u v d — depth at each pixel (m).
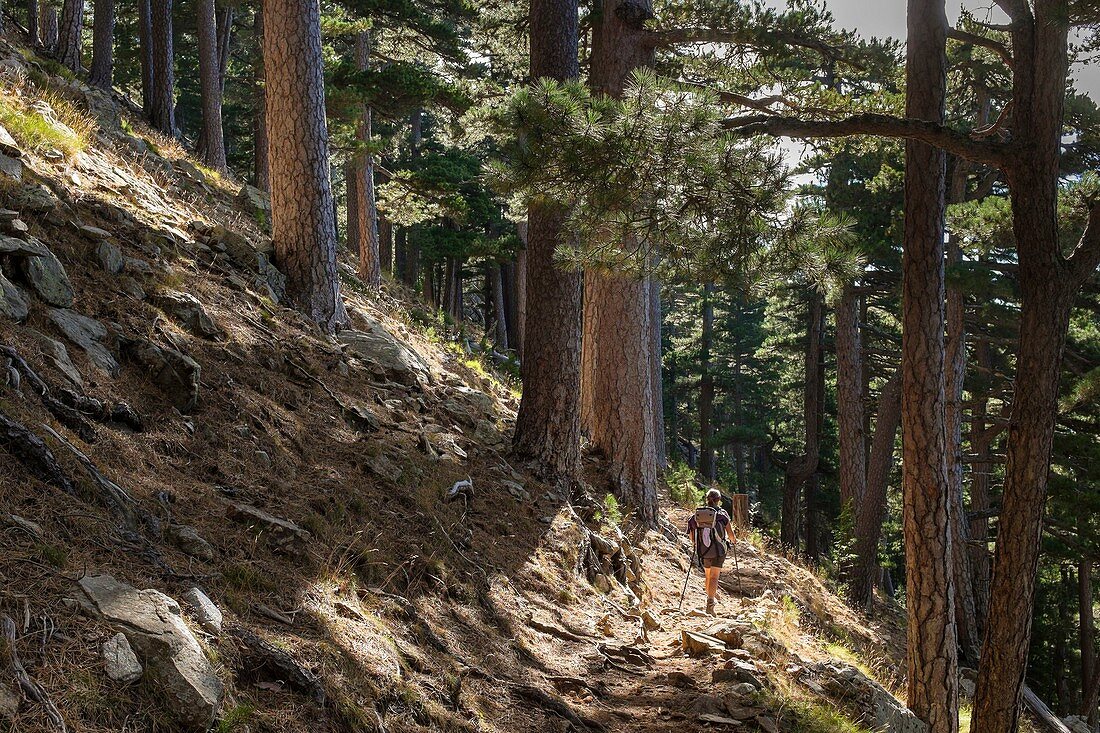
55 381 5.33
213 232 10.83
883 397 22.00
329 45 20.84
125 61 30.59
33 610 3.44
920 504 8.84
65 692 3.17
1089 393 16.62
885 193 21.61
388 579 6.07
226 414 6.88
